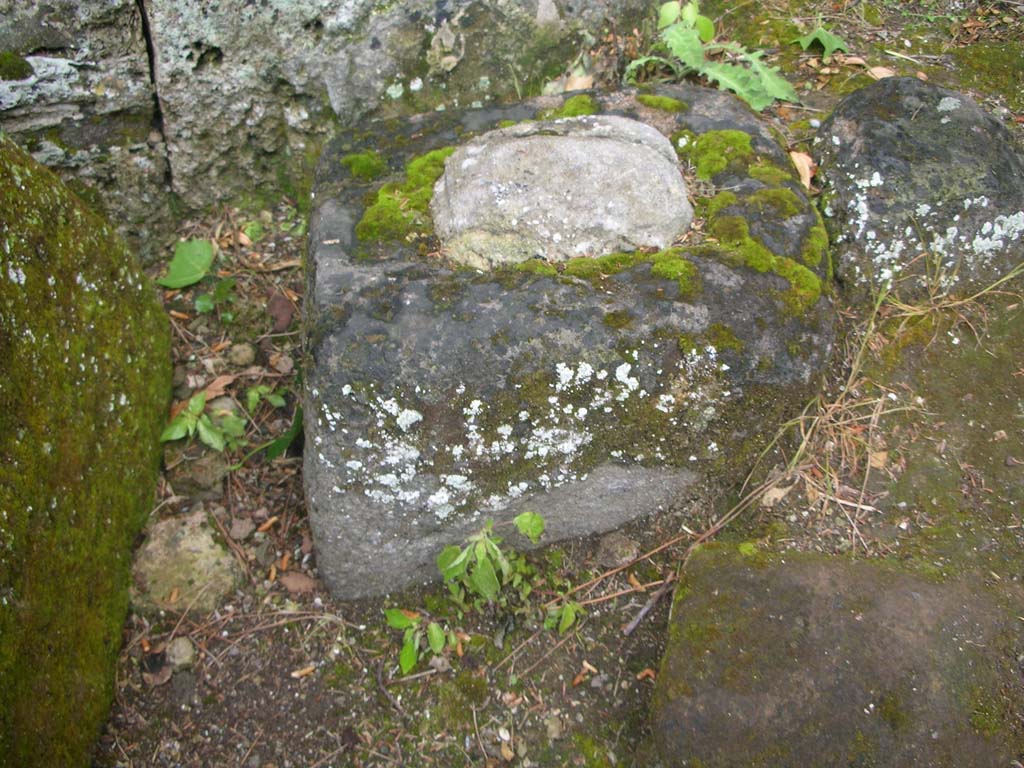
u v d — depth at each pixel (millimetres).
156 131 2795
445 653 2271
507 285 2121
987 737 1868
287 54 2748
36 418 1956
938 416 2383
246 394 2697
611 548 2363
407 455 2102
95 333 2242
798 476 2318
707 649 1992
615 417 2115
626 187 2232
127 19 2566
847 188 2570
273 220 3033
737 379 2104
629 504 2324
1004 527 2195
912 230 2520
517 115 2654
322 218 2348
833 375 2445
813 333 2164
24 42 2490
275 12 2668
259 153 2951
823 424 2371
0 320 1889
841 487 2299
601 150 2270
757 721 1896
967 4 3426
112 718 2182
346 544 2250
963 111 2572
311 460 2160
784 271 2195
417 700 2217
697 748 1908
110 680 2182
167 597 2336
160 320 2625
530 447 2133
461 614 2326
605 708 2174
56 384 2049
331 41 2756
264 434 2629
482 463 2143
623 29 3113
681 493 2316
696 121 2596
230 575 2383
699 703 1934
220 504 2512
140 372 2439
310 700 2230
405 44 2812
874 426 2369
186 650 2271
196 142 2836
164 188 2902
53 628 1942
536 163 2236
